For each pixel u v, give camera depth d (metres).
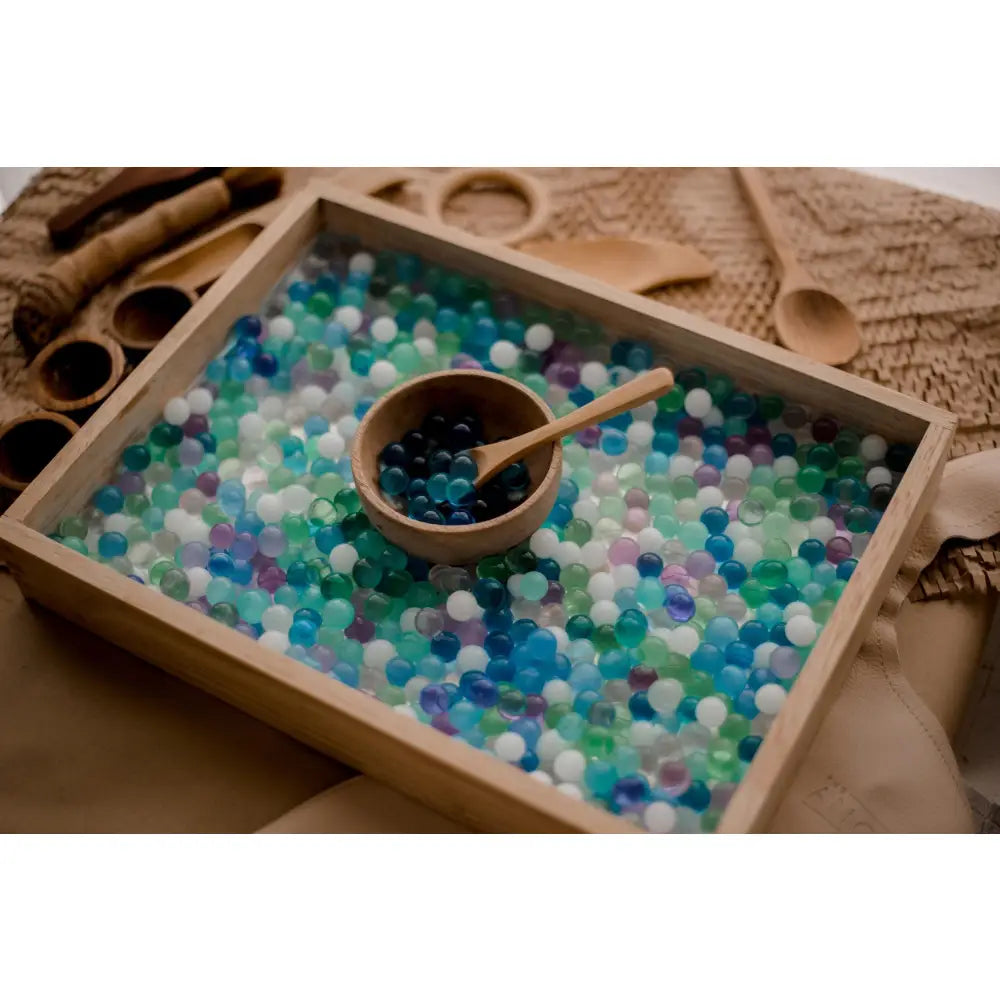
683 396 0.91
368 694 0.83
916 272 0.98
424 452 0.87
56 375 0.93
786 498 0.89
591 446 0.91
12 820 0.83
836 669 0.80
